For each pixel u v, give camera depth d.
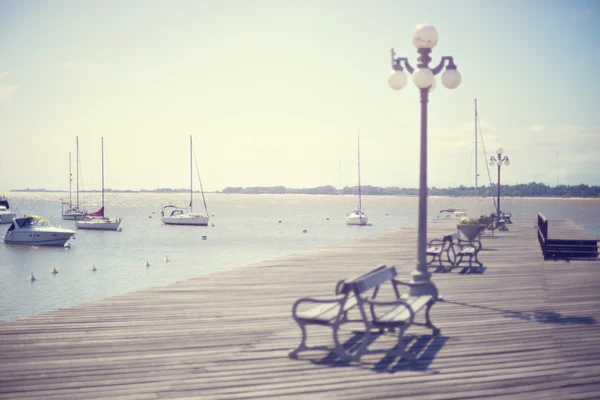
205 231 71.06
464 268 12.62
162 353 5.71
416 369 5.18
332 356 5.59
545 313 7.68
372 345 5.97
